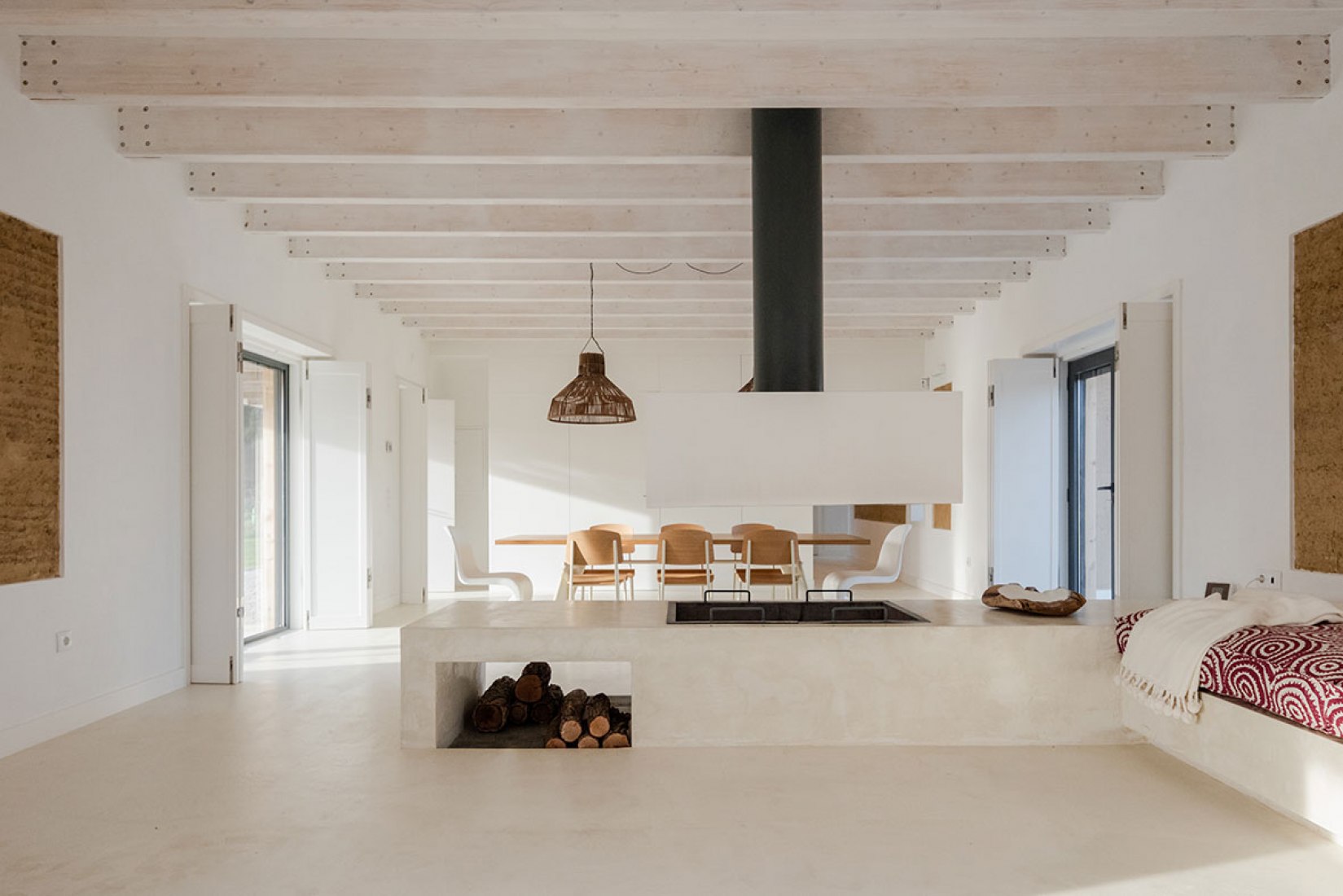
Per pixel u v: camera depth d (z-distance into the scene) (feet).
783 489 14.85
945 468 14.90
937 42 14.03
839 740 13.69
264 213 21.20
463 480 39.11
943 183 19.02
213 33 13.64
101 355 15.92
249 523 24.04
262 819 10.84
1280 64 14.06
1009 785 11.90
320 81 13.92
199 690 18.10
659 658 13.75
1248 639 11.37
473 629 13.76
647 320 32.99
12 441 13.74
